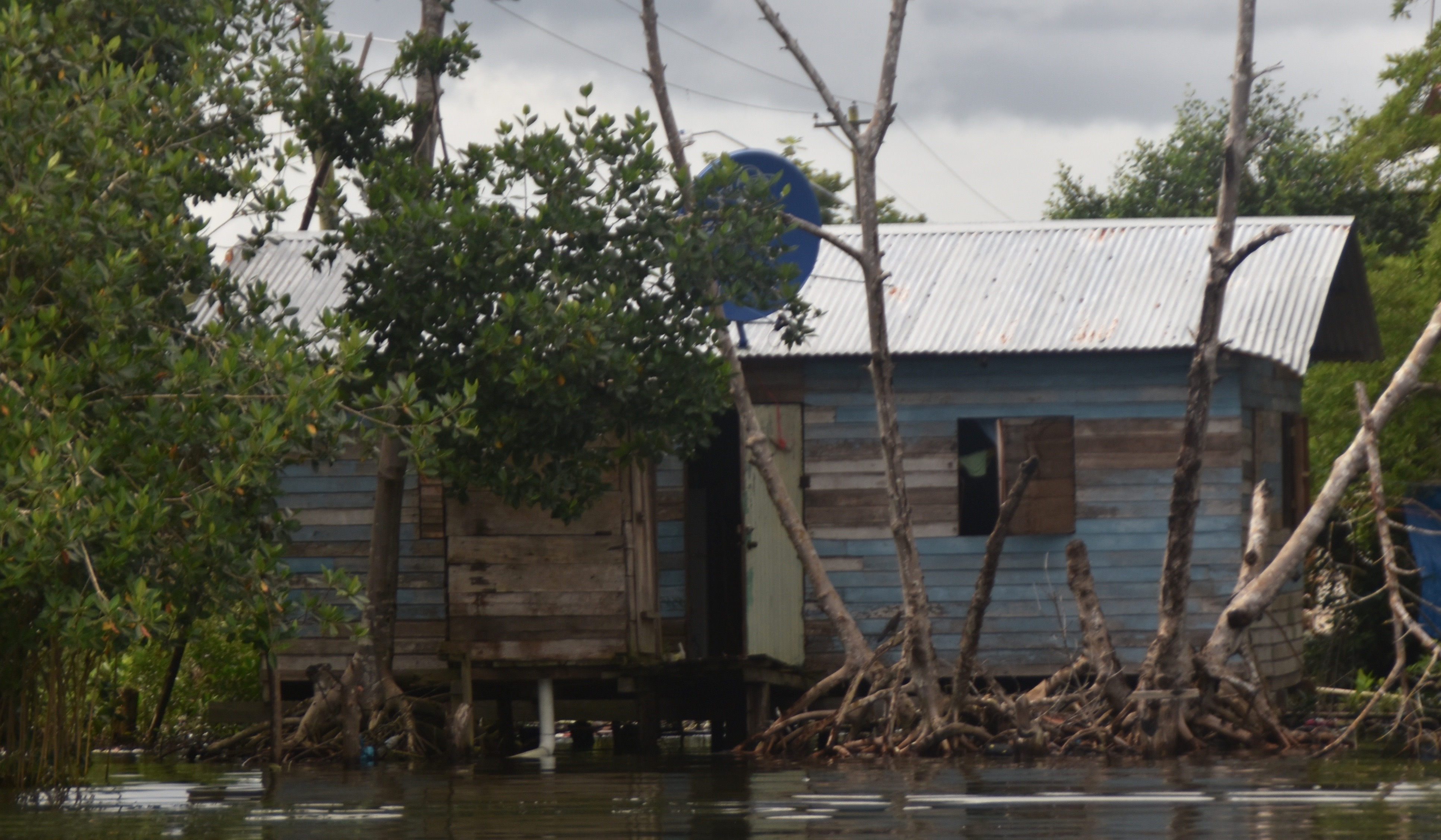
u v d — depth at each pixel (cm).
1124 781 1842
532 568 2472
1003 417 2720
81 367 1606
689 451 2336
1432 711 2691
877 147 2283
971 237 3008
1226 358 2644
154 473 1620
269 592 1733
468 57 2338
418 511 2708
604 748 2819
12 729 1833
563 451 2248
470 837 1321
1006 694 2367
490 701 2695
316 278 2884
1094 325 2669
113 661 2453
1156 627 2642
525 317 2064
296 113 2211
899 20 2273
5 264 1675
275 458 1703
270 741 2459
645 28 2417
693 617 3036
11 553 1434
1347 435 3478
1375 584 3481
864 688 2642
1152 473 2673
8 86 1677
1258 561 2417
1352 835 1294
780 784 1856
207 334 1798
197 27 2116
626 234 2230
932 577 2708
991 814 1483
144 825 1452
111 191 1758
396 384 2169
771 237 2227
